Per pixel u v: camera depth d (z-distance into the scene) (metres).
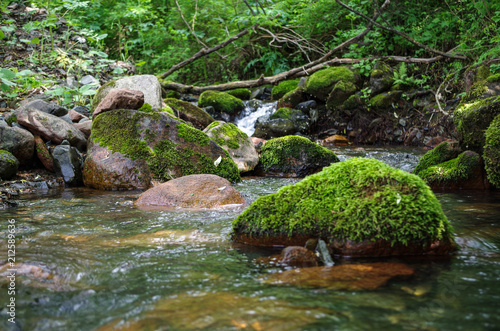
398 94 8.38
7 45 8.66
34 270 2.16
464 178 4.54
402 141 8.08
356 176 2.55
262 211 2.64
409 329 1.49
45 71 8.18
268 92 10.48
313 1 10.02
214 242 2.68
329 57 10.31
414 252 2.35
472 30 7.47
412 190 2.44
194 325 1.54
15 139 4.82
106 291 1.90
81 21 12.12
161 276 2.08
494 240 2.59
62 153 4.97
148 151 4.84
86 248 2.55
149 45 12.40
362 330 1.48
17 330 1.55
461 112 5.02
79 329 1.55
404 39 8.81
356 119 8.49
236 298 1.78
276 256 2.35
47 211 3.55
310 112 8.76
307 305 1.69
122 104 5.35
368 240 2.33
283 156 5.82
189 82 12.51
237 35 10.15
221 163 5.07
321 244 2.34
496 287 1.86
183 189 3.85
